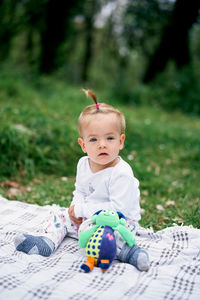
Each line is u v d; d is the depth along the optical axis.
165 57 12.38
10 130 4.43
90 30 17.11
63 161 4.73
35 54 12.43
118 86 11.74
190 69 12.09
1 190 3.79
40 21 11.49
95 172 2.36
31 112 5.81
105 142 2.23
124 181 2.24
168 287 1.82
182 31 11.80
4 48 11.73
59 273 1.93
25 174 4.27
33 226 2.71
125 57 17.75
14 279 1.81
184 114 10.63
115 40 15.91
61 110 6.96
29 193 3.79
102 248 1.99
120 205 2.21
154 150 6.06
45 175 4.42
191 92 11.42
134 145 6.05
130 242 2.08
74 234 2.45
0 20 11.22
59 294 1.72
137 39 13.16
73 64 20.34
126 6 12.56
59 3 11.10
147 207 3.44
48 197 3.64
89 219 2.16
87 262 2.00
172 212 3.25
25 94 7.80
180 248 2.29
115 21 14.93
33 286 1.76
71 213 2.37
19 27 11.84
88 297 1.71
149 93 11.35
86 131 2.28
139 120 8.09
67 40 12.45
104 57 20.27
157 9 11.90
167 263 2.13
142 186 4.16
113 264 2.07
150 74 12.77
